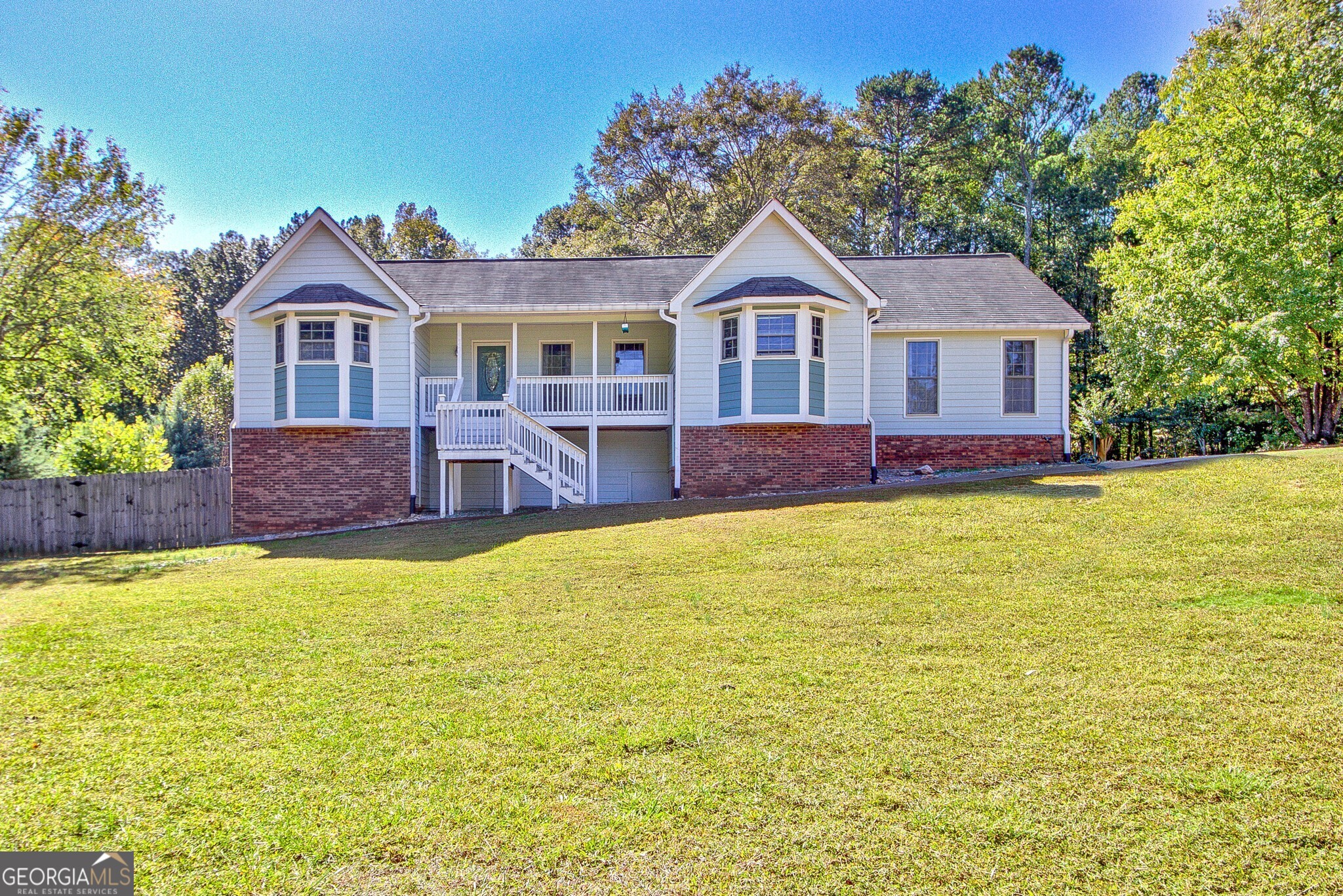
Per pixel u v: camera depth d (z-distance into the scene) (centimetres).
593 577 1012
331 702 613
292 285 1898
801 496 1608
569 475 1952
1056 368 2027
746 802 457
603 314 1942
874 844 414
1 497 1764
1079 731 524
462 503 2112
